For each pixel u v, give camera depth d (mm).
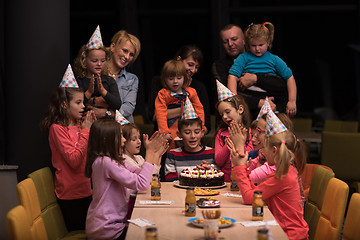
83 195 3023
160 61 7418
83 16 7164
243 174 2535
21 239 1995
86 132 3016
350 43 7012
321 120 7160
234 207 2430
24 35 3518
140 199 2609
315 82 7090
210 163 3250
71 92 3016
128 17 7164
